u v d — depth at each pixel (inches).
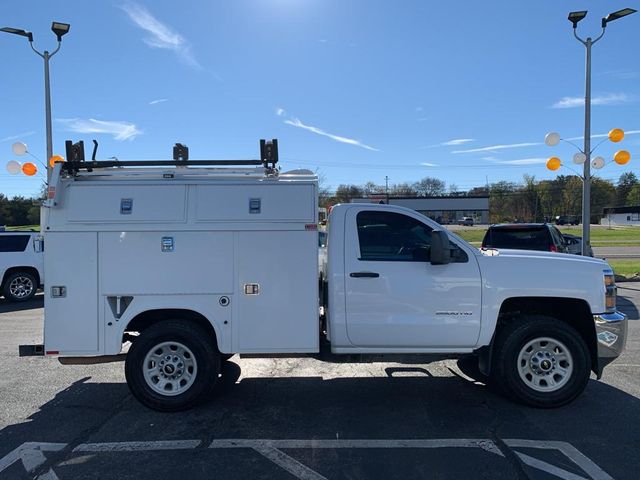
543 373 201.8
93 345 200.5
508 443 167.6
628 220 3882.9
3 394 224.2
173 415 197.2
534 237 458.6
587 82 609.3
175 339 198.5
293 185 203.9
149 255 200.5
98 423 189.2
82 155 210.8
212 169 212.4
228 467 152.6
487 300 202.5
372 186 3718.0
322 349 210.2
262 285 201.9
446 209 4158.5
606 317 203.2
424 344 204.2
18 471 151.1
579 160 619.5
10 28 611.5
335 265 204.7
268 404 208.8
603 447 164.2
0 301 556.1
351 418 192.5
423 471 148.8
